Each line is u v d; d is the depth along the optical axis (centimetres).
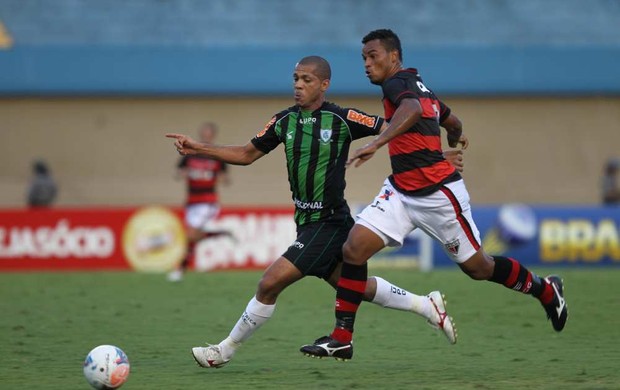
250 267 5903
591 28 8988
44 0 8825
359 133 2509
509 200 8606
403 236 2516
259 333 3338
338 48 8181
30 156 8225
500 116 8600
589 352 2920
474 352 2922
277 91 8231
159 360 2761
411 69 2516
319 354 2428
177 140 2580
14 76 8012
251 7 8988
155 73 8138
